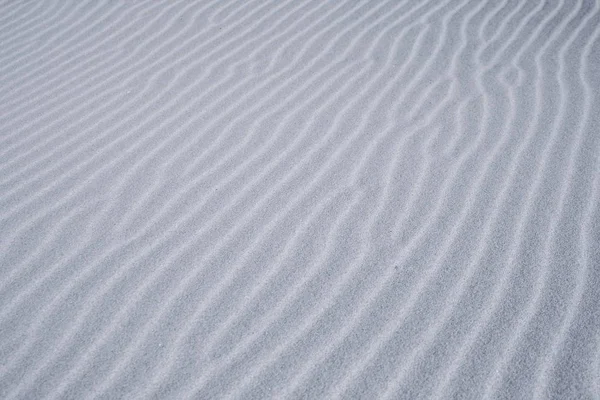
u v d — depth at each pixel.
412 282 2.13
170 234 2.41
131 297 2.10
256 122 3.22
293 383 1.78
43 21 4.63
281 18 4.50
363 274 2.18
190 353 1.88
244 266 2.24
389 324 1.96
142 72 3.81
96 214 2.54
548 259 2.19
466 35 4.17
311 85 3.58
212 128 3.18
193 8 4.70
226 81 3.67
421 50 3.97
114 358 1.87
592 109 3.20
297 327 1.97
